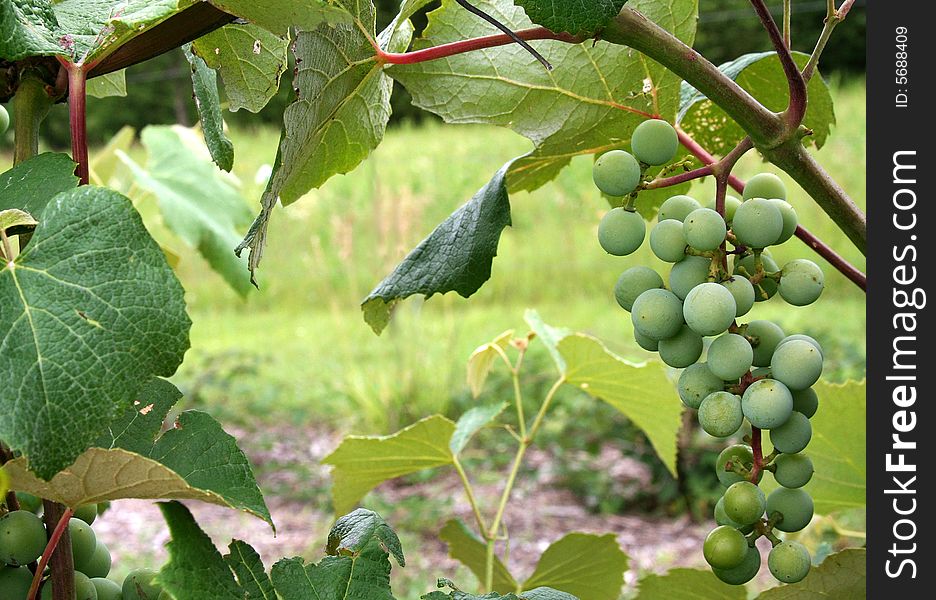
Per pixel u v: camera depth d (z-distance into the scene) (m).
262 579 0.55
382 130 0.66
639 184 0.58
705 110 0.73
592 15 0.54
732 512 0.56
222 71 0.65
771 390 0.55
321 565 0.58
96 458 0.49
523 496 3.24
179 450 0.53
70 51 0.55
